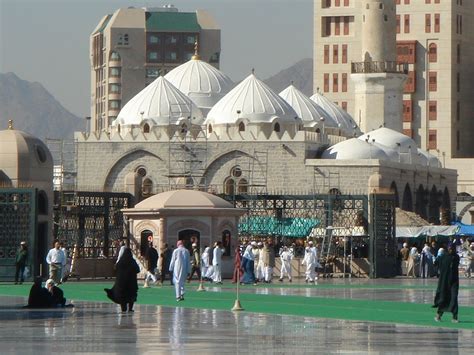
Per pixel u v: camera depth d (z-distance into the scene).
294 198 155.25
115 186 196.62
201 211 124.31
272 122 197.50
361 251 145.38
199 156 195.25
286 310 79.81
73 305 81.50
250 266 118.31
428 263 136.62
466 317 74.88
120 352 53.44
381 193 137.88
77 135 198.00
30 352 53.50
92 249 145.38
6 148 124.06
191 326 66.56
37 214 117.19
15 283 112.25
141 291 102.31
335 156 194.88
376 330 65.00
